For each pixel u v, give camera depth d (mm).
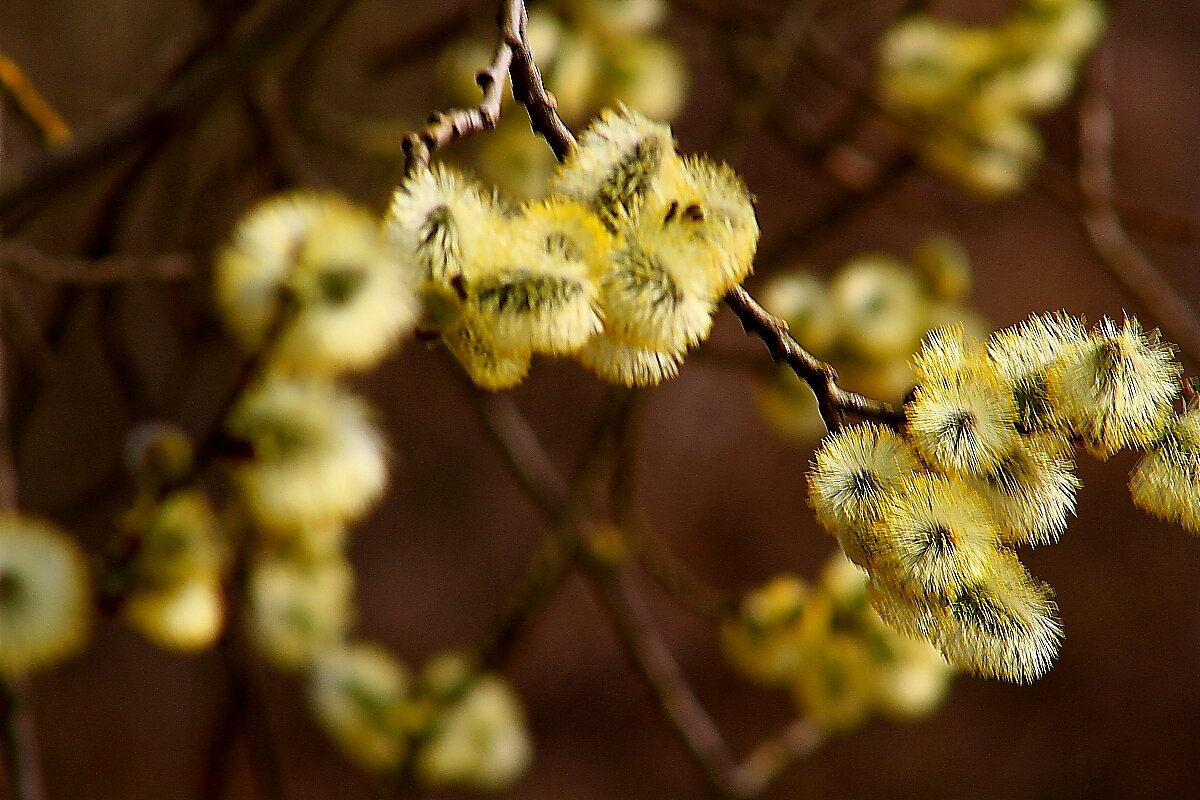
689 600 1515
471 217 1018
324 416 1189
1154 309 1807
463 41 1828
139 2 3396
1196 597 3930
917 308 1538
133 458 1228
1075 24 1626
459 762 1554
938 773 3787
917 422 1028
